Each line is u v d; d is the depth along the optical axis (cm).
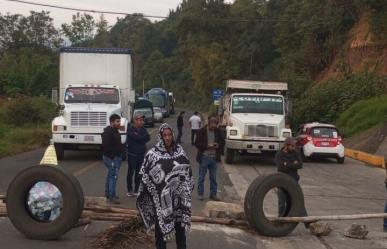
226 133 2212
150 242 867
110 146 1227
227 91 2620
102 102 2212
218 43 7538
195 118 2978
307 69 5256
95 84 2309
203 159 1318
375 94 3712
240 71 7481
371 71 4116
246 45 7338
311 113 3794
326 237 984
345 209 1270
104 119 2111
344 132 3338
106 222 979
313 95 3912
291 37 6119
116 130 1244
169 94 8194
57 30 9331
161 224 690
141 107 5050
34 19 9125
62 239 889
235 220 999
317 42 5247
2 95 5009
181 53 8212
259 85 2566
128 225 884
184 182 707
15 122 3688
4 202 1032
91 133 2108
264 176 969
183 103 13462
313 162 2475
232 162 2242
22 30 8981
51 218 897
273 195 1364
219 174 1875
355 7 4812
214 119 1325
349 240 966
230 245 892
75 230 938
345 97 3753
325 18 5069
